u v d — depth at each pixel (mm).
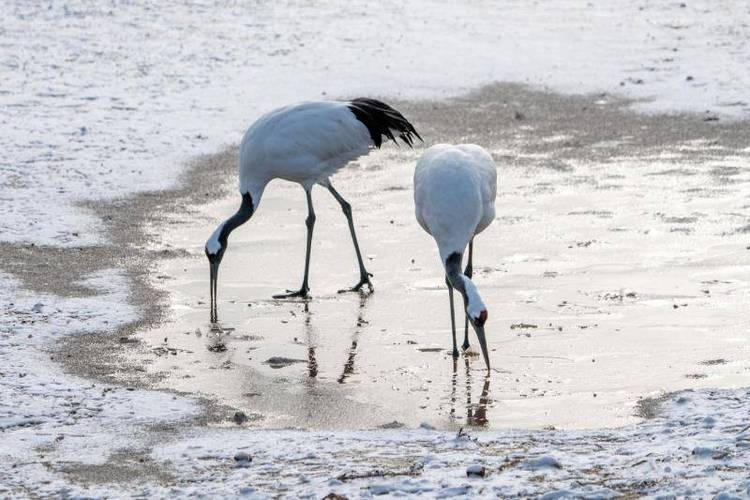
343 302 13852
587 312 13195
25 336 12445
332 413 10656
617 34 29172
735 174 18891
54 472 9055
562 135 21641
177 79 24531
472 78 25484
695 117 22469
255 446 9492
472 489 8148
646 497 7895
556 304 13477
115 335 12672
